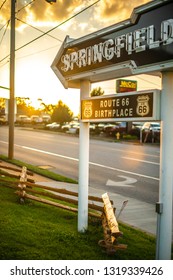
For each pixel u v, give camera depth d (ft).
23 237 21.20
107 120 21.43
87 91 24.34
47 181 47.37
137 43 18.26
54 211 29.78
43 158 73.41
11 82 64.23
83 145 24.09
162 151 17.88
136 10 18.08
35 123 238.48
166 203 17.83
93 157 77.77
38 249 19.62
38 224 24.59
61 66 25.95
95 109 22.63
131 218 31.19
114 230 18.89
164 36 16.53
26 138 125.49
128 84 69.92
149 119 18.17
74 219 27.81
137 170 61.41
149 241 24.32
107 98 21.44
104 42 21.09
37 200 30.35
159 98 17.93
